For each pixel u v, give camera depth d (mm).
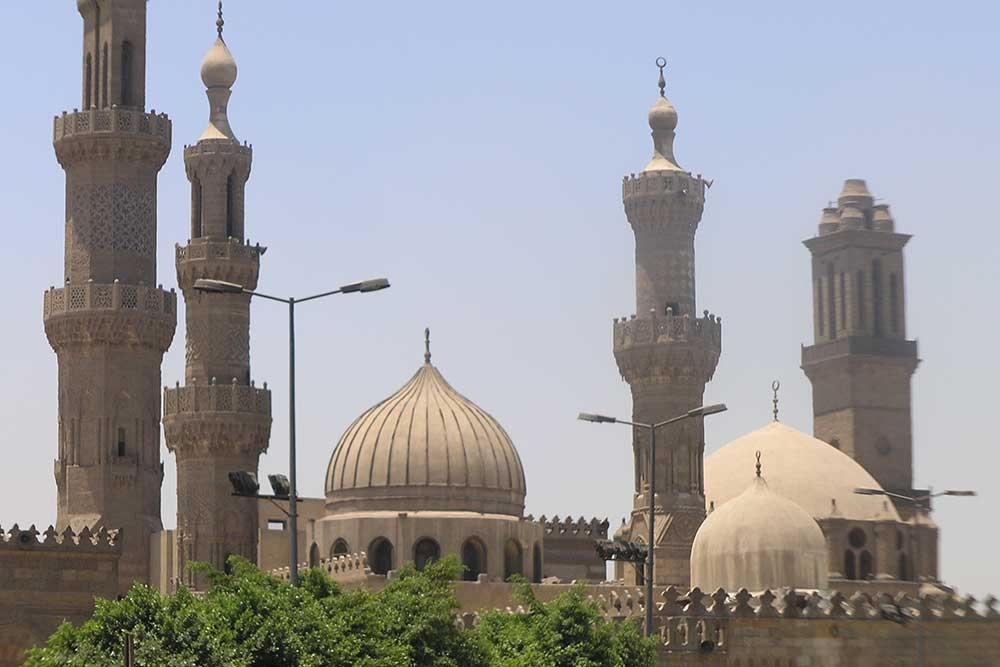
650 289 180625
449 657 90188
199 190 168875
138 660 74250
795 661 128500
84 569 111125
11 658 109125
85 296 153875
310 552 154875
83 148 155500
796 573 141500
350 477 153875
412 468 152375
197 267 166250
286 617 77688
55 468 155625
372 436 154250
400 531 150375
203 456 162875
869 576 169250
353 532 151500
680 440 177125
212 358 165250
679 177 180875
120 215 155625
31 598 109812
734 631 127562
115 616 76000
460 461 153000
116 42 157750
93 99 158250
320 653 78438
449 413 155250
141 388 154875
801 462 173500
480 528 151375
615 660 101062
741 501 144625
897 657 130500
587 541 180625
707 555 143750
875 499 171250
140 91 158875
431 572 94312
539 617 102250
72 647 75688
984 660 132750
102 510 153000
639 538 170625
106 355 154000
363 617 83312
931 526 175750
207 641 75688
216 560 161500
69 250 156500
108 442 153500
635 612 127938
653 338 178375
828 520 168250
